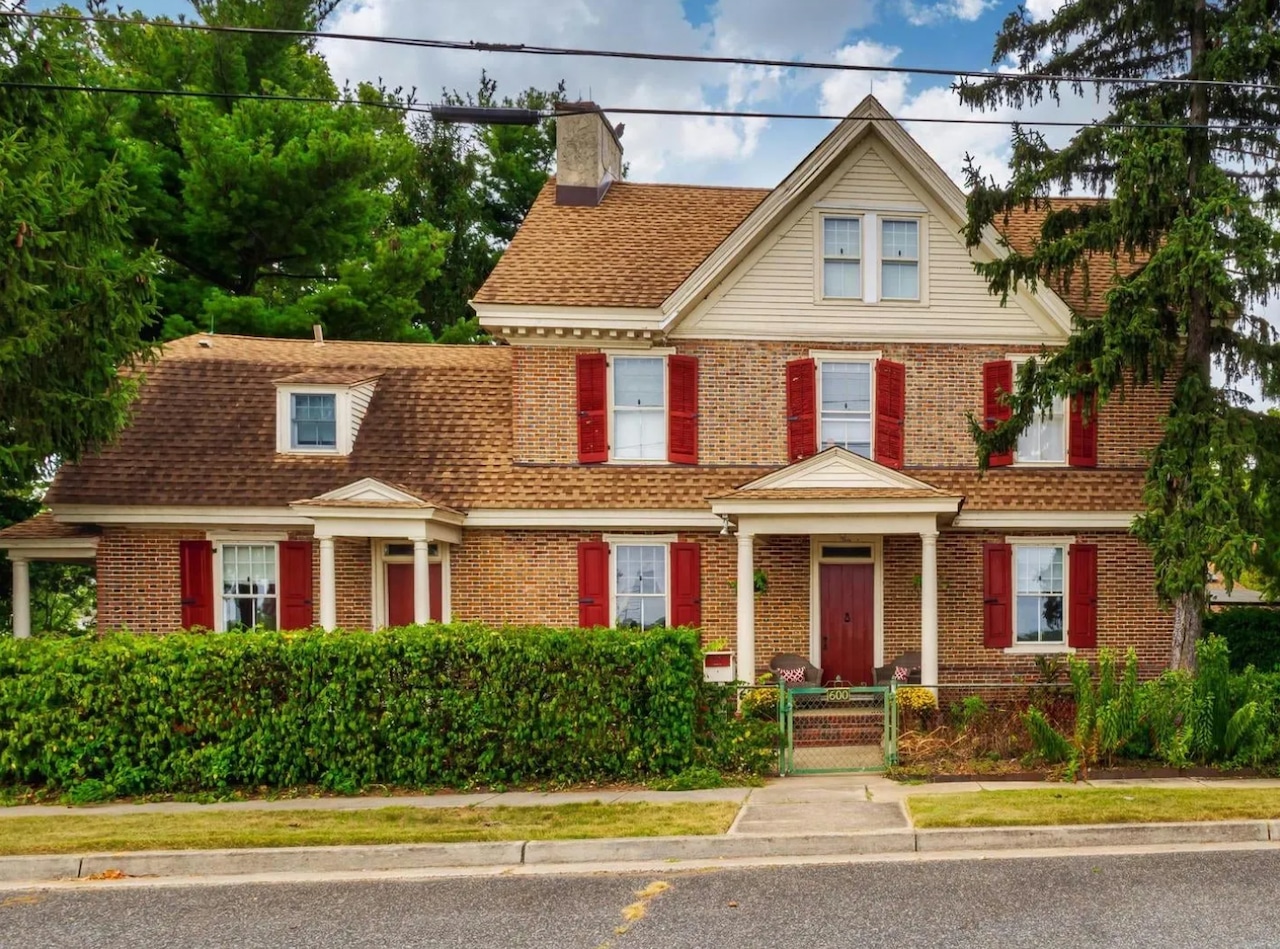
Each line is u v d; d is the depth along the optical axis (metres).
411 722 10.63
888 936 6.49
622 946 6.38
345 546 16.17
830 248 16.70
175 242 25.56
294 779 10.59
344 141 23.97
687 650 10.97
